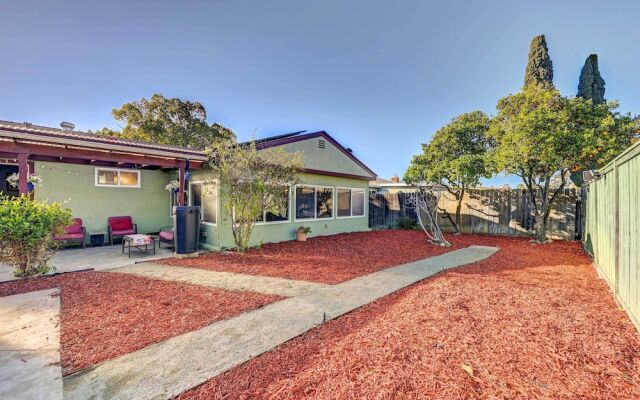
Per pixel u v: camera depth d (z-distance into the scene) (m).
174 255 8.09
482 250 8.97
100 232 10.35
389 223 15.16
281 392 2.33
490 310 3.94
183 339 3.28
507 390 2.29
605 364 2.67
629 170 3.90
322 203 12.14
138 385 2.47
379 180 24.33
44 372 2.67
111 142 7.06
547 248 9.28
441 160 12.05
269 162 8.48
